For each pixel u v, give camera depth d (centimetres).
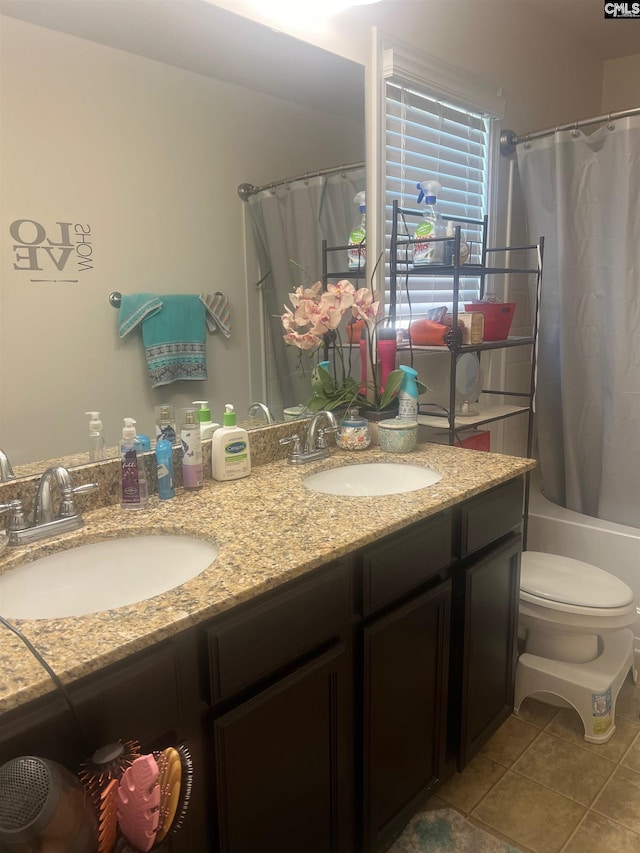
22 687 73
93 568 121
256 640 102
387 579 129
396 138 202
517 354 276
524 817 156
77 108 129
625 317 224
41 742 76
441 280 231
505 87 244
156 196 146
